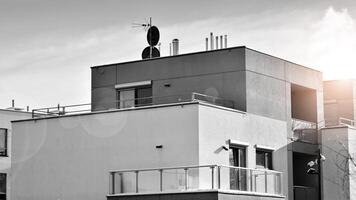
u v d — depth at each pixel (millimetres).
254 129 35281
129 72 38500
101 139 34969
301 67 39406
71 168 35719
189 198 30484
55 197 36031
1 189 50281
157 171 31641
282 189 34750
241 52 35438
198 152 31938
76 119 35938
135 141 33875
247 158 34594
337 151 39125
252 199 32219
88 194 34969
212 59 36125
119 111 34625
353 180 38750
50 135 36656
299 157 40281
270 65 37000
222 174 30828
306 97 40656
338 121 44562
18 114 51531
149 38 40156
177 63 37031
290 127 37875
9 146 50938
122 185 32531
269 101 36594
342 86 46656
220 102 35469
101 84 39438
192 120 32312
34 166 37000
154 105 34031
